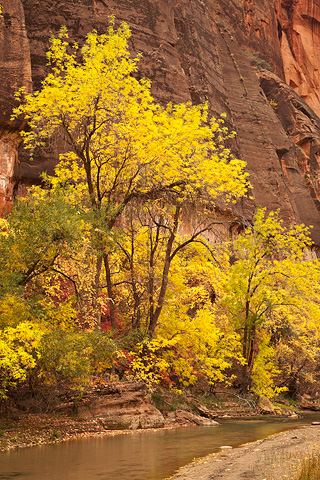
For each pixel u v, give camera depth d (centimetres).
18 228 1555
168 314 2416
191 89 4916
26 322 1439
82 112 2092
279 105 7975
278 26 9856
